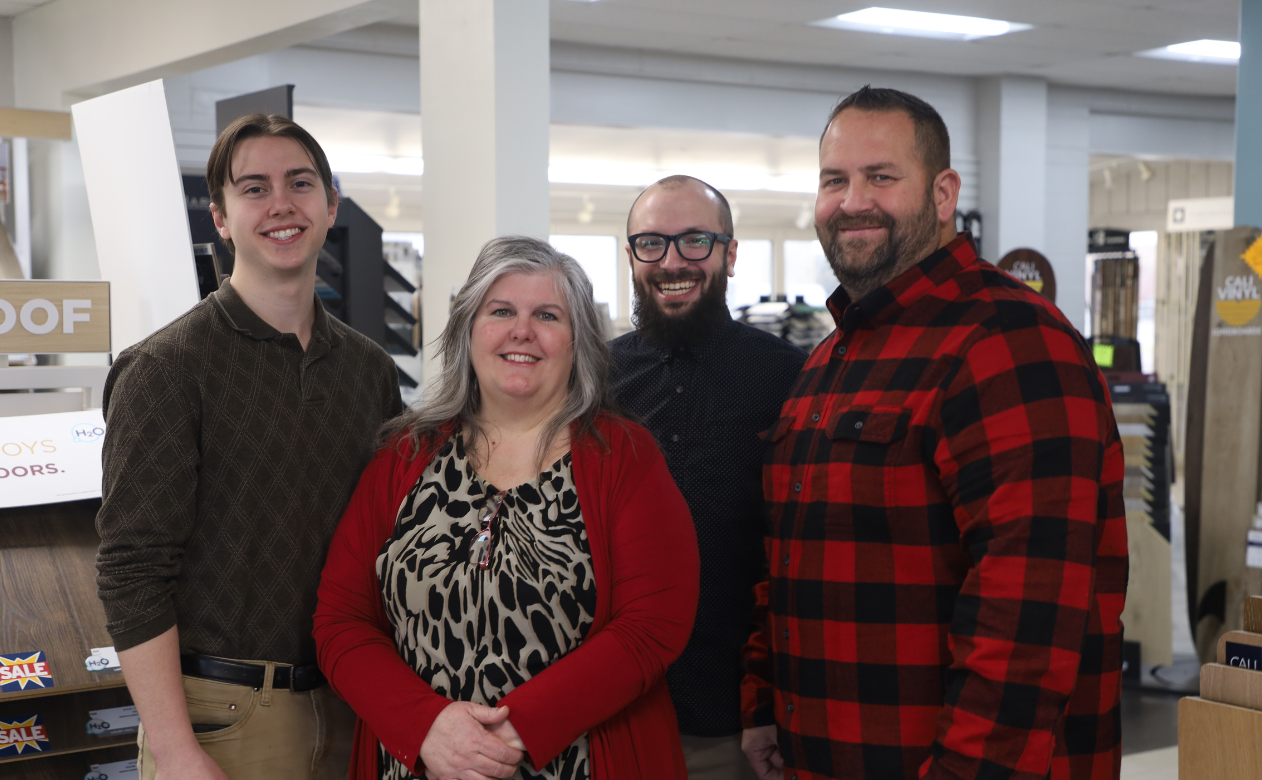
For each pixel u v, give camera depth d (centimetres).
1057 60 876
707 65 848
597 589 174
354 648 176
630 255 234
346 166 1027
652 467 182
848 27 755
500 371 182
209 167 198
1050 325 161
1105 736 174
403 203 1354
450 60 399
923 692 168
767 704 211
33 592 246
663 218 226
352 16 440
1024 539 152
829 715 176
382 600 184
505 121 385
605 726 174
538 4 392
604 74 813
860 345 182
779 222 1736
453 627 172
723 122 862
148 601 178
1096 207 1413
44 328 301
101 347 311
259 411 191
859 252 179
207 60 526
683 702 222
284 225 192
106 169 337
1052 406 155
